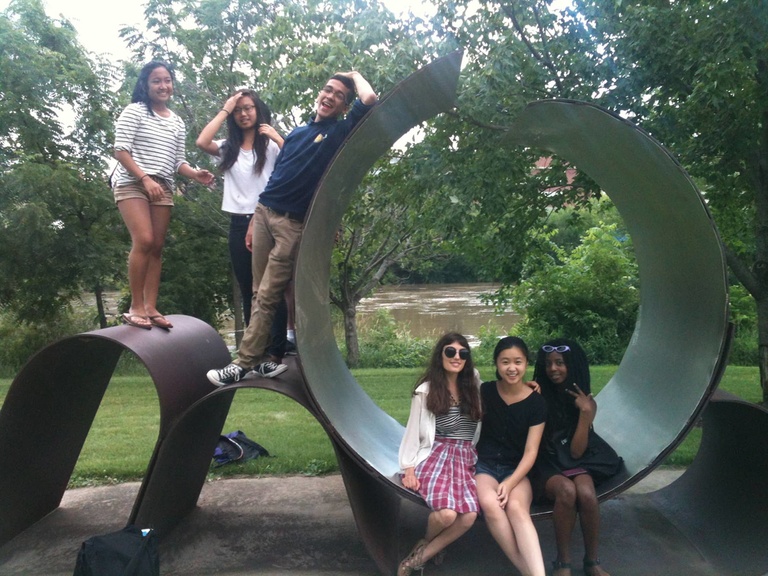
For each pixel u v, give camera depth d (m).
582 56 7.00
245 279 4.80
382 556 3.54
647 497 4.87
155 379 3.67
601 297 15.45
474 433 3.74
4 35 13.45
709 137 6.53
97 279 14.74
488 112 6.93
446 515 3.40
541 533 4.30
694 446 6.15
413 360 15.12
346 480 3.47
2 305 15.73
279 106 8.44
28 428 4.20
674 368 4.11
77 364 4.24
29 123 14.07
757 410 3.59
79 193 14.12
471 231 9.14
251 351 3.86
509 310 26.42
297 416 7.68
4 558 3.97
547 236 10.41
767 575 3.61
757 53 6.01
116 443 6.46
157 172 4.19
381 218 13.14
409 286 43.25
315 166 3.79
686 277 4.04
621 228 16.69
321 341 4.25
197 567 3.79
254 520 4.52
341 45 7.88
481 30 7.55
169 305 16.38
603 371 11.70
